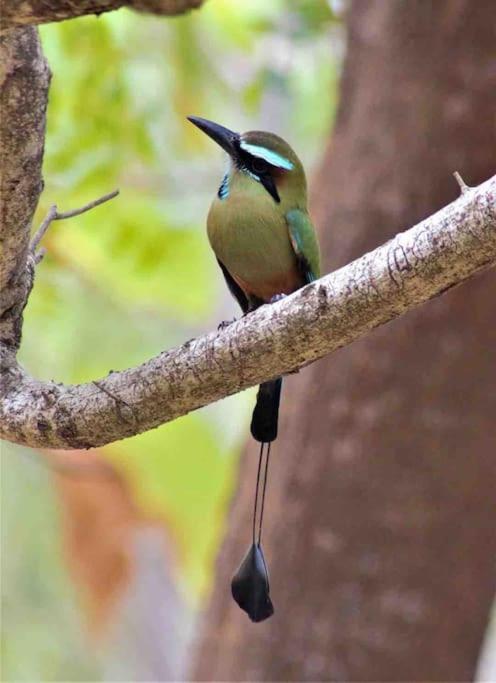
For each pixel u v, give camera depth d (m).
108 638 20.34
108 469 18.53
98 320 17.95
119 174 15.09
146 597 25.27
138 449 18.67
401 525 12.79
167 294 17.80
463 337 12.48
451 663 13.11
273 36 15.48
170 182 16.16
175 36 15.54
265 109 18.73
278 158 10.40
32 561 21.55
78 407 7.60
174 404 7.46
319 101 16.61
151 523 18.91
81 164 14.15
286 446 13.12
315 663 12.98
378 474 12.77
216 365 7.27
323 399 12.91
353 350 12.74
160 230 16.19
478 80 12.48
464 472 12.72
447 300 12.43
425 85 12.61
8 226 7.54
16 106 6.94
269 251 10.35
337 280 6.98
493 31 12.44
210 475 18.83
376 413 12.70
